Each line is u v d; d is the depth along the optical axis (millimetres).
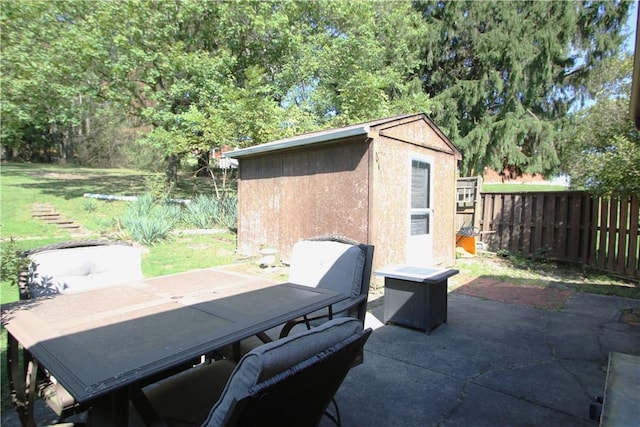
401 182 5762
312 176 5914
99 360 1321
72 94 11664
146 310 1919
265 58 13586
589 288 5207
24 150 22266
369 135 5004
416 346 3264
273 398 1086
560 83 13469
